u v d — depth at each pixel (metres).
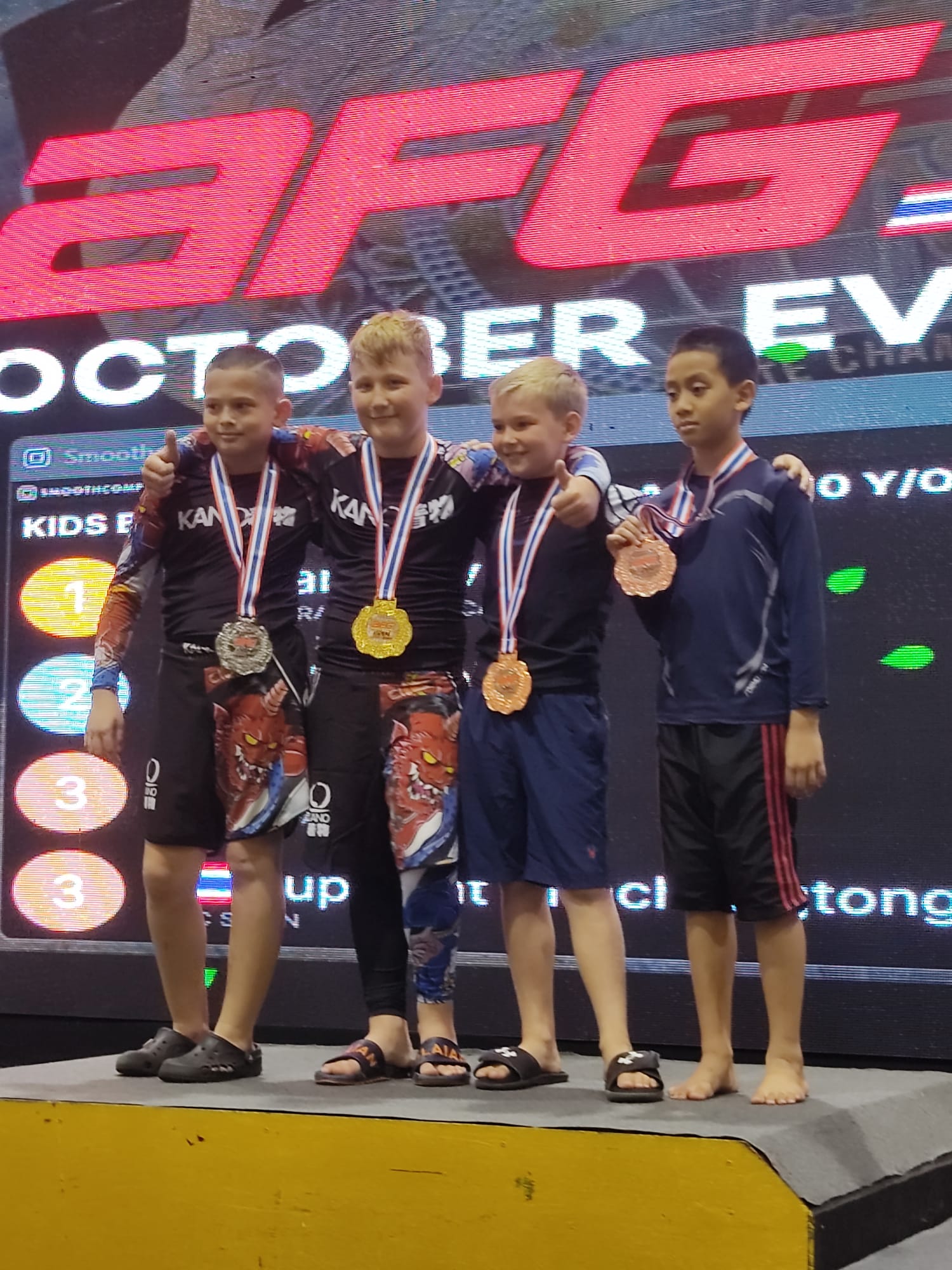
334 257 3.58
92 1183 2.15
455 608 2.51
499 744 2.39
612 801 3.25
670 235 3.32
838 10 3.24
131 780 3.59
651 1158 1.87
